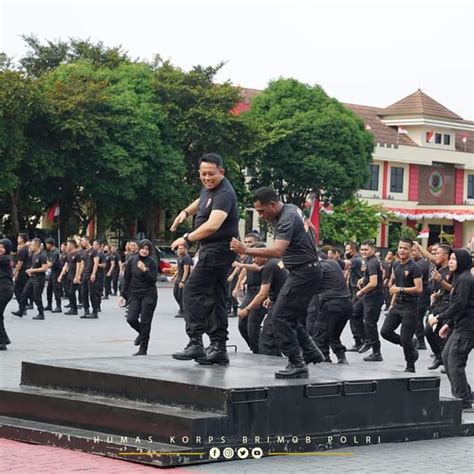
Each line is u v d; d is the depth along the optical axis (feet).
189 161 203.62
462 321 49.06
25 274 99.14
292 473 35.06
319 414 39.45
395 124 291.38
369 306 72.13
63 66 200.03
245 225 243.19
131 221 220.43
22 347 72.13
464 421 45.42
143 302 66.64
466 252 48.88
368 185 278.67
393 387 42.16
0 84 169.48
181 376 39.09
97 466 34.53
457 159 294.05
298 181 227.20
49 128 178.70
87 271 102.58
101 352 71.20
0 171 172.35
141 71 198.59
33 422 40.09
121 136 184.96
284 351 40.60
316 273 40.32
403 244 63.16
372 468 36.63
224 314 43.29
